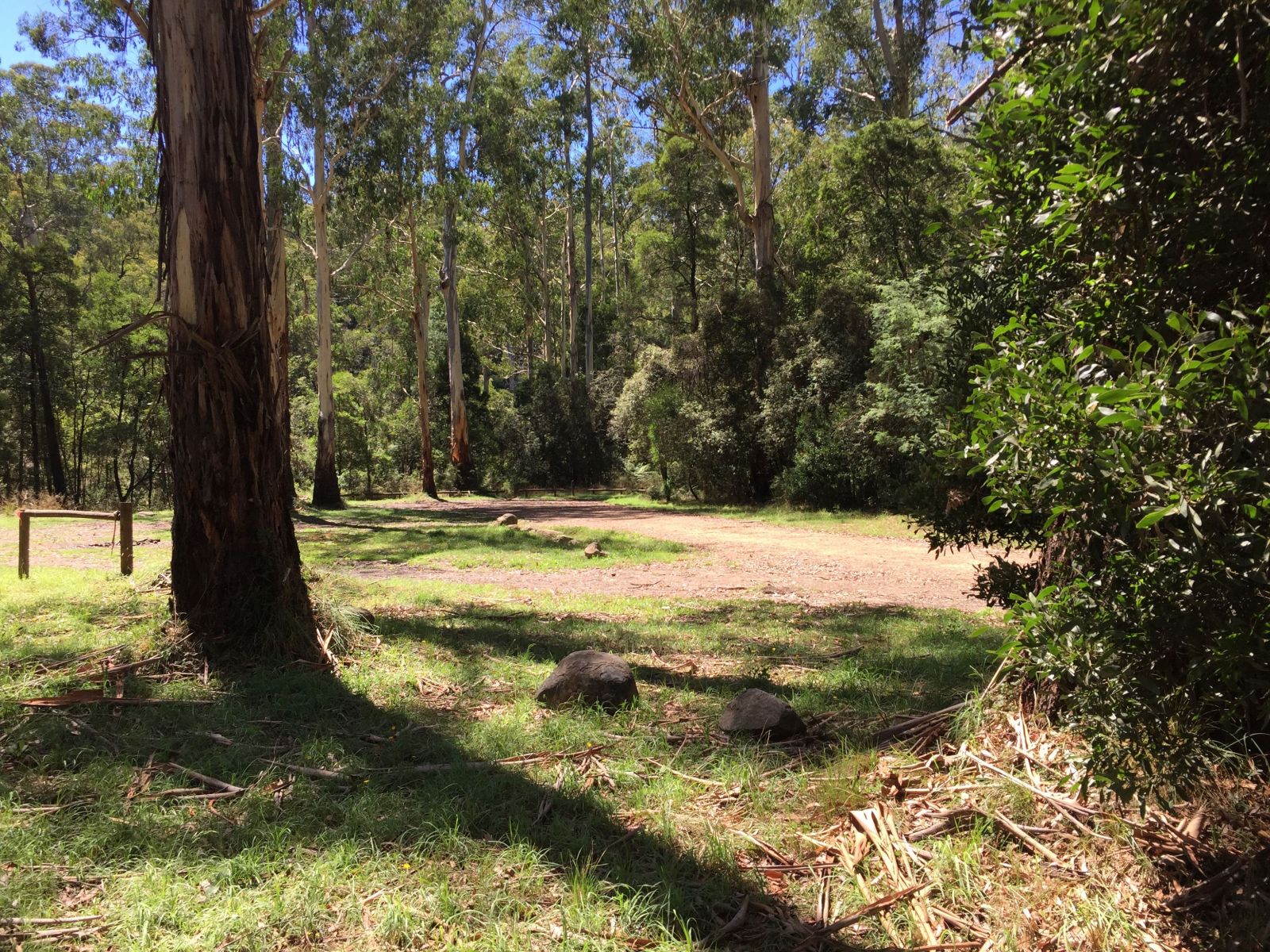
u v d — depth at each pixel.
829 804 3.85
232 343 6.12
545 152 37.97
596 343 53.69
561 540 17.55
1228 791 3.47
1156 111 2.68
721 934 2.88
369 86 25.08
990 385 3.10
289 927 2.84
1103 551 3.20
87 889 3.10
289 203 22.95
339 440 42.97
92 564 12.10
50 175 41.34
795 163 35.50
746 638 8.00
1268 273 2.68
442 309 47.34
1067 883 3.17
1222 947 2.68
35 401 34.19
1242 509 2.33
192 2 5.96
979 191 3.84
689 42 26.77
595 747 4.56
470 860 3.29
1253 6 2.39
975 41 3.51
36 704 4.89
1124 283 3.00
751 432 28.75
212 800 3.82
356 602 9.52
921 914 2.99
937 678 6.04
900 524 20.56
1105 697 2.74
